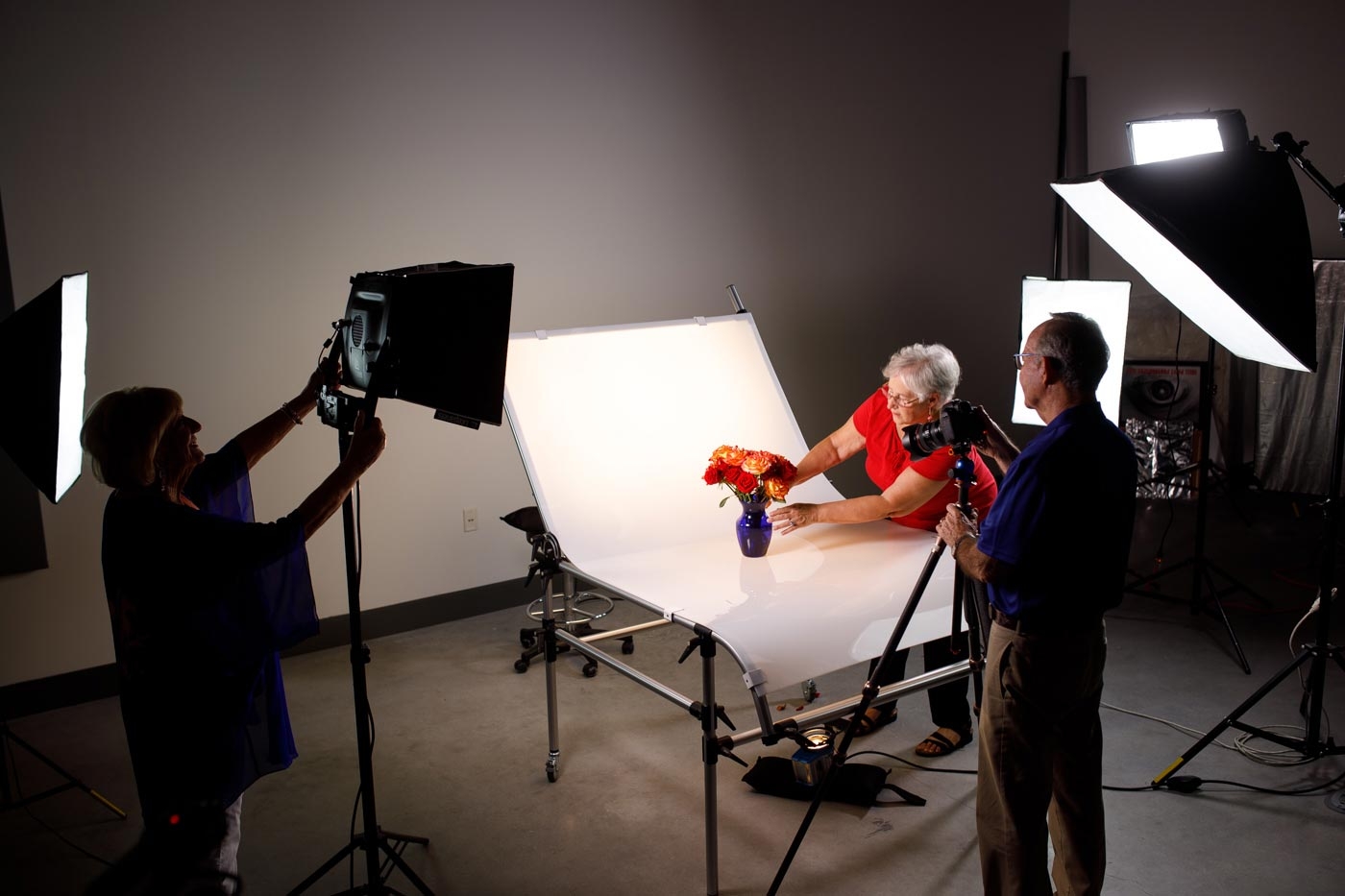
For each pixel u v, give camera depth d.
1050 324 2.05
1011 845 2.12
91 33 3.53
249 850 2.79
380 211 4.14
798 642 2.45
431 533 4.43
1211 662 3.92
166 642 1.99
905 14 5.53
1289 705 3.54
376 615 4.34
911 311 5.86
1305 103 5.99
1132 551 5.32
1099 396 4.59
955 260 6.01
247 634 2.04
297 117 3.92
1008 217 6.23
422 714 3.62
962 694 3.25
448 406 2.27
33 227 3.52
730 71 4.93
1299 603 4.51
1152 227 2.62
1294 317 2.69
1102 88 6.47
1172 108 6.31
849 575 2.85
